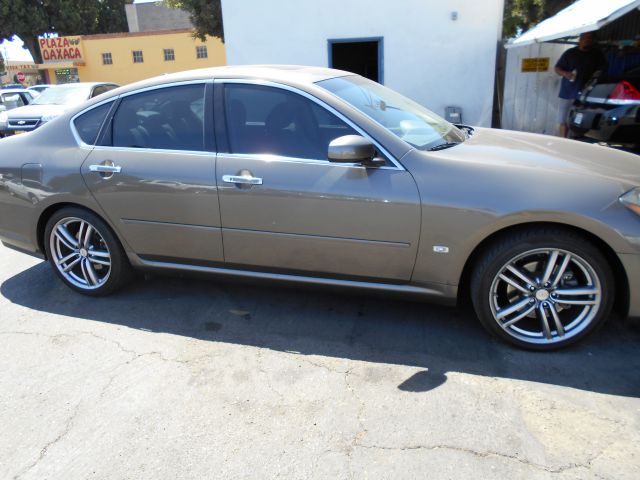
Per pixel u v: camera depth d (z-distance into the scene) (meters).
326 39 10.09
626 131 6.47
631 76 6.84
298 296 3.78
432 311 3.47
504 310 2.93
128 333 3.37
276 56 10.39
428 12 9.53
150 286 4.05
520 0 20.66
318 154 3.07
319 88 3.18
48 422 2.56
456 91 9.85
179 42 28.05
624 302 2.78
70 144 3.68
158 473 2.21
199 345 3.20
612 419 2.39
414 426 2.41
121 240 3.64
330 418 2.49
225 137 3.27
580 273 2.83
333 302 3.67
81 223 3.73
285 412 2.55
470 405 2.53
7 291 4.11
